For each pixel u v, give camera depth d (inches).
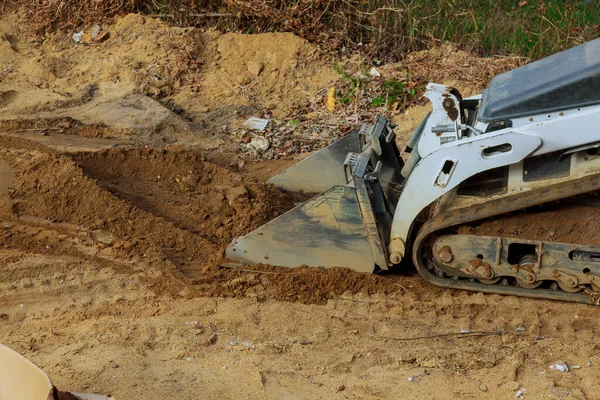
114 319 224.2
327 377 196.4
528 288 225.8
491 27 421.4
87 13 430.0
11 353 149.6
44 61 403.5
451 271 227.9
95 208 271.7
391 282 235.0
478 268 223.1
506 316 221.8
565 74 209.0
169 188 294.7
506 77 227.1
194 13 432.1
